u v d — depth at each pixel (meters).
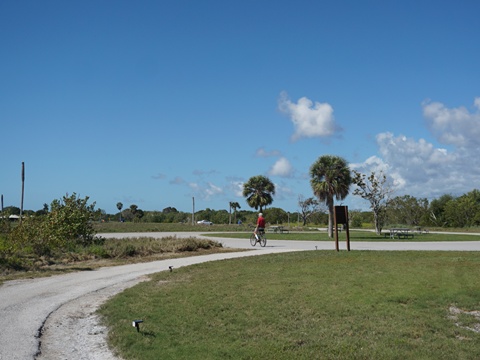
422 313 8.97
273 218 75.38
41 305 10.63
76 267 16.97
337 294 10.61
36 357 7.12
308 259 17.00
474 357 6.64
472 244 26.92
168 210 104.88
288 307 9.68
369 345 7.22
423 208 67.06
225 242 30.72
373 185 41.16
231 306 9.95
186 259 19.61
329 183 37.50
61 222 20.09
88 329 8.81
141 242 24.80
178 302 10.59
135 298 11.18
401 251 19.75
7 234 20.75
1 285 13.23
